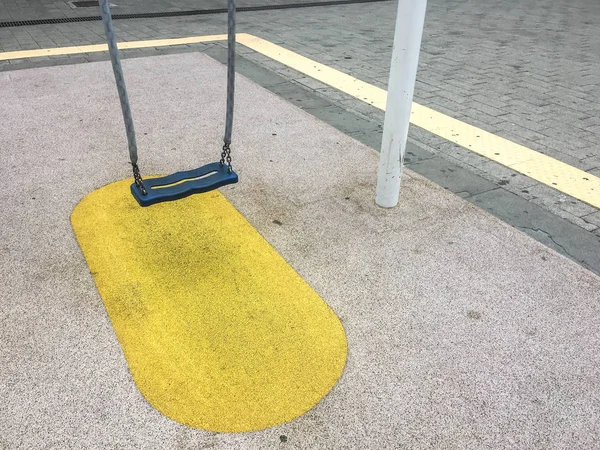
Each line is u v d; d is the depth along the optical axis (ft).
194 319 8.21
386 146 10.66
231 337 7.90
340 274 9.35
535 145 14.85
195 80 19.43
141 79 19.29
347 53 24.41
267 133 15.12
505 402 6.99
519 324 8.31
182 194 8.96
